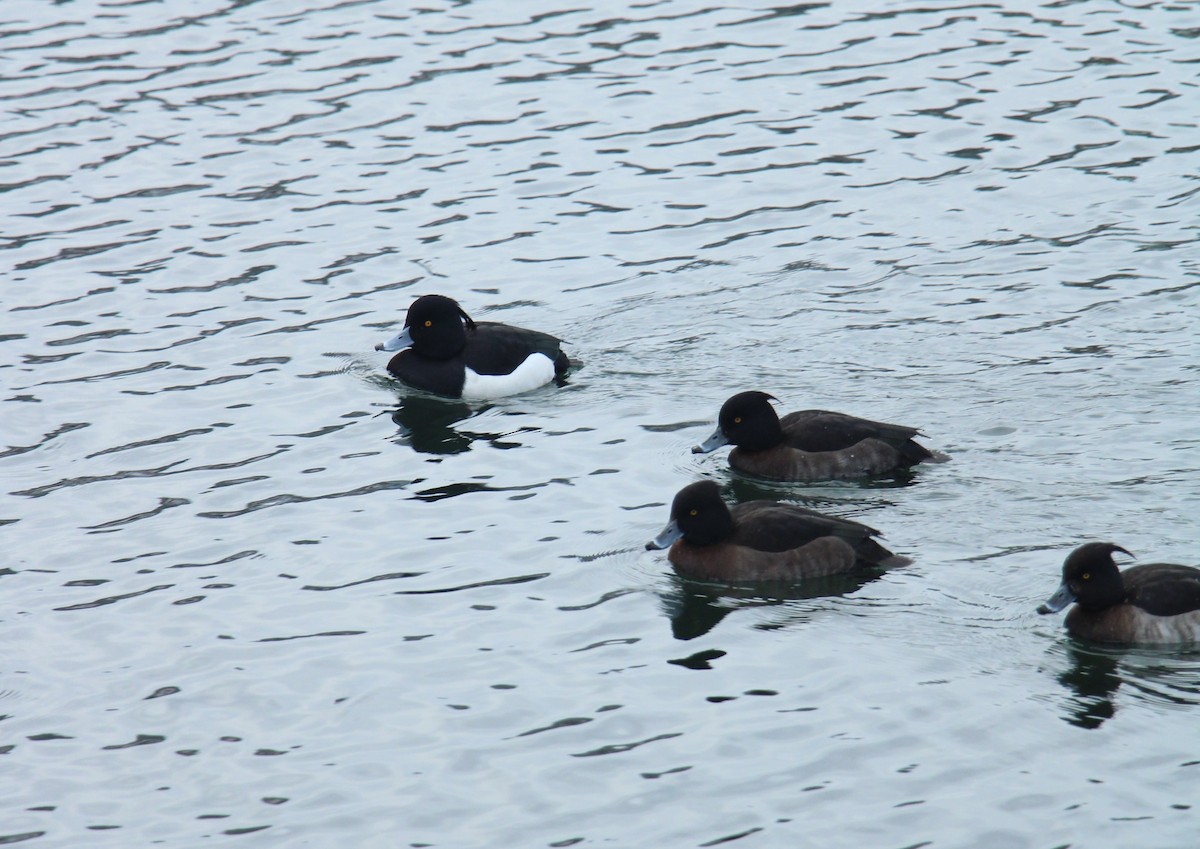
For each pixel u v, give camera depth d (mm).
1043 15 28969
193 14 30484
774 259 21969
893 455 16672
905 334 19797
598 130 25688
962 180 23734
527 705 12734
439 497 16531
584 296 21281
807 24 29188
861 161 24469
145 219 23500
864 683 12844
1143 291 20312
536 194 23969
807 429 16875
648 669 13211
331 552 15438
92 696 13117
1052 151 24375
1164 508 15320
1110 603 13422
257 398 18984
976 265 21406
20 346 20172
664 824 11172
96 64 28297
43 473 17250
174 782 11953
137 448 17781
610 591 14602
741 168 24453
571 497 16438
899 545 15133
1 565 15359
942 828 11000
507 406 18828
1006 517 15422
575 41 28844
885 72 27109
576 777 11758
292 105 26734
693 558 14930
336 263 22266
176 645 13867
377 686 13102
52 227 23266
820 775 11641
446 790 11672
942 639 13508
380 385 19328
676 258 22156
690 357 19688
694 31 29047
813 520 14977
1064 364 18656
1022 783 11453
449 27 29562
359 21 29969
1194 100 25453
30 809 11680
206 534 15875
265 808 11578
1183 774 11469
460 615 14211
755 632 13773
